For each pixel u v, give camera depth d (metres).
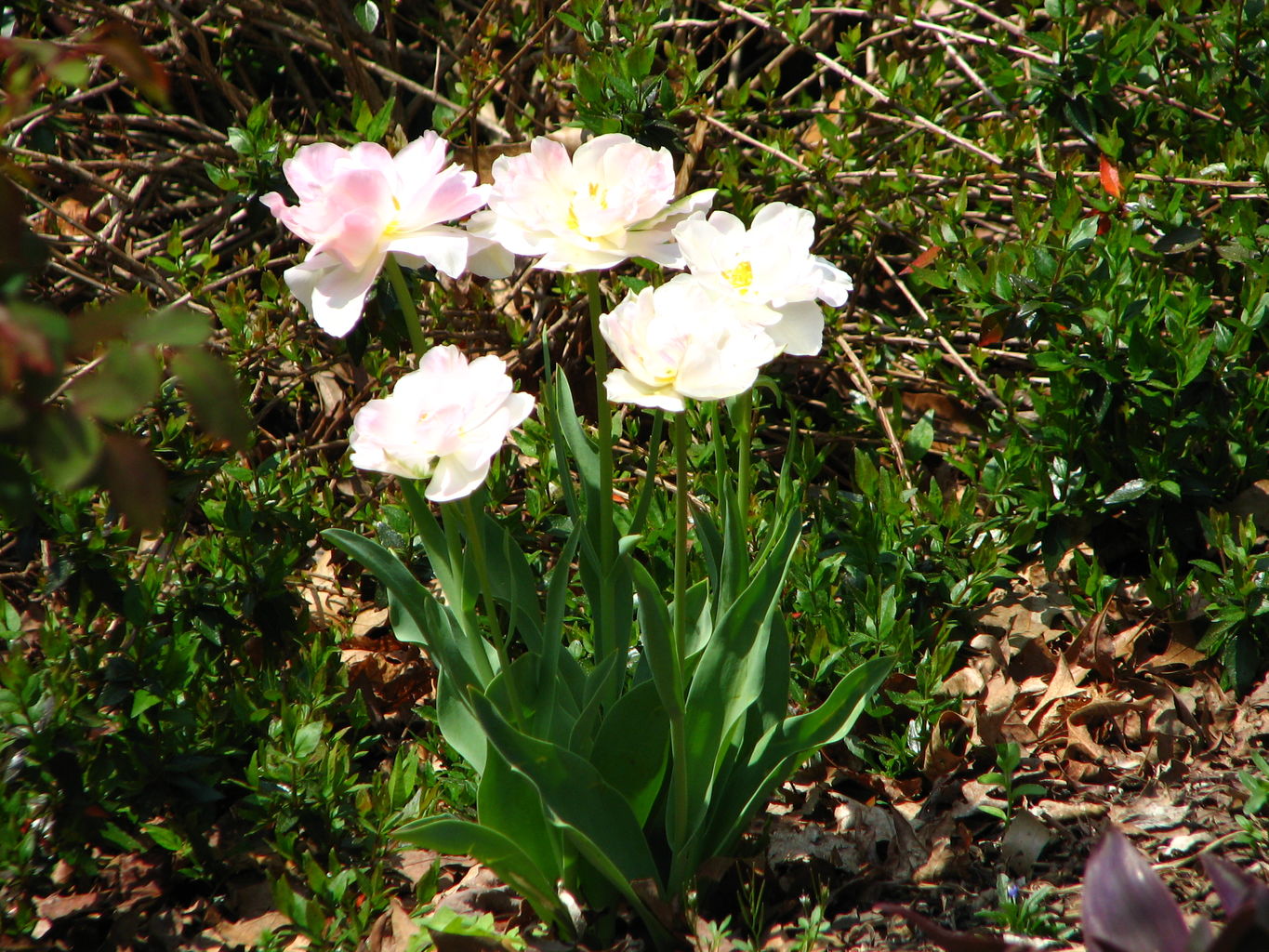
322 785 2.15
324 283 1.96
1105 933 1.90
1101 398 2.37
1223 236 2.45
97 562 2.20
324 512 2.42
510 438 2.46
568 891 2.08
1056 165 2.52
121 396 1.76
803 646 2.30
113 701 2.15
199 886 2.18
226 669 2.28
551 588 2.05
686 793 2.05
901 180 2.56
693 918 2.07
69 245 2.55
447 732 2.10
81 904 2.16
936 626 2.34
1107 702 2.27
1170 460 2.37
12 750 2.11
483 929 2.07
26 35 2.55
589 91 2.51
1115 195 2.45
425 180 1.95
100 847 2.19
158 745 2.16
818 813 2.21
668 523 2.37
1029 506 2.38
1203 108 2.60
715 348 1.92
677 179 2.57
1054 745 2.26
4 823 2.09
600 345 2.04
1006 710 2.25
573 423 2.13
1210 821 2.16
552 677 2.06
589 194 1.96
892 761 2.25
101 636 2.23
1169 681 2.32
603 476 2.07
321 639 2.33
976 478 2.46
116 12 2.54
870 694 2.08
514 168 1.96
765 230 1.98
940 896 2.12
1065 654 2.32
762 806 2.20
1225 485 2.41
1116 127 2.53
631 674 2.24
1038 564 2.43
